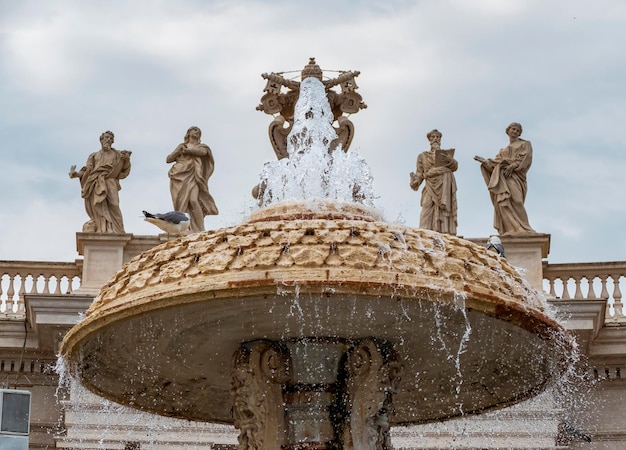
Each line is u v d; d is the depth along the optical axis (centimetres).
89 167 3497
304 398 1105
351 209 1116
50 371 3362
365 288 1002
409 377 1189
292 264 1010
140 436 3138
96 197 3472
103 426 3106
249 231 1045
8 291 3428
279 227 1039
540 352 1130
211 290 1015
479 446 3106
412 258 1026
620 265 3403
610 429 3347
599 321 3275
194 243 1058
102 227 3462
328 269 1005
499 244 1630
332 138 1305
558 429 3222
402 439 3117
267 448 1094
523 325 1064
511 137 3538
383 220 1130
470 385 1207
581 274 3406
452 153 3522
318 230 1032
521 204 3462
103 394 1224
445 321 1075
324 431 1100
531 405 3095
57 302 3234
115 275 1097
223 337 1109
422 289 1012
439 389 1216
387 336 1105
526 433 3105
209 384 1210
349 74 1878
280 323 1077
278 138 2661
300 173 1251
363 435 1092
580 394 3347
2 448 1428
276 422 1099
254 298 1030
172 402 1245
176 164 3531
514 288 1064
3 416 1434
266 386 1104
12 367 3362
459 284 1027
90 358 1153
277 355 1105
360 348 1104
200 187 3522
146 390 1222
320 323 1077
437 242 1052
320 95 1320
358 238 1024
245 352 1114
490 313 1045
